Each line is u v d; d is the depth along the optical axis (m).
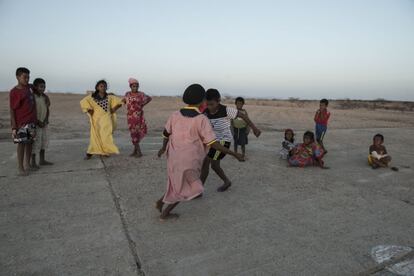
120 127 13.82
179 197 4.33
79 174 6.39
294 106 35.22
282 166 7.58
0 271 3.37
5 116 16.39
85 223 4.45
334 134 12.83
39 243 3.92
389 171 7.51
